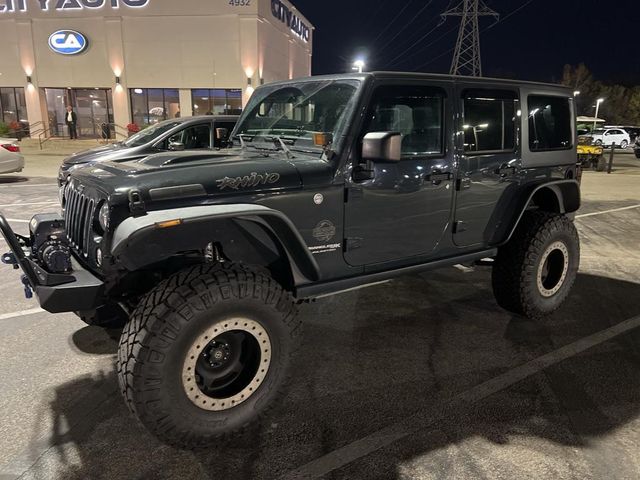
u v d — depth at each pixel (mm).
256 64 29703
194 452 2857
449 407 3283
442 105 3746
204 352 2855
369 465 2742
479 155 4012
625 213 10453
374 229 3537
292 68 37906
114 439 2955
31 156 22734
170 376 2641
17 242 2979
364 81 3332
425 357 3969
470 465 2744
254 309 2854
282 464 2756
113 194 2748
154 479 2641
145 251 2779
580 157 20719
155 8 29250
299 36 39312
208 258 3252
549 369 3783
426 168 3688
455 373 3725
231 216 2771
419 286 5641
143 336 2605
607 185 15531
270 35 31812
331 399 3375
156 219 2602
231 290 2760
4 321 4586
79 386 3512
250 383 2941
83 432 3016
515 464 2754
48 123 31422
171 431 2717
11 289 5430
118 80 30281
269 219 3041
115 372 3703
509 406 3295
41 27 29984
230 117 8734
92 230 2961
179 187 2834
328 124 3443
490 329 4500
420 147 3680
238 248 3055
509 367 3816
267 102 4031
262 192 3047
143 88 30531
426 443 2926
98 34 29828
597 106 64438
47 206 9805
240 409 2914
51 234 3230
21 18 29812
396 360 3918
